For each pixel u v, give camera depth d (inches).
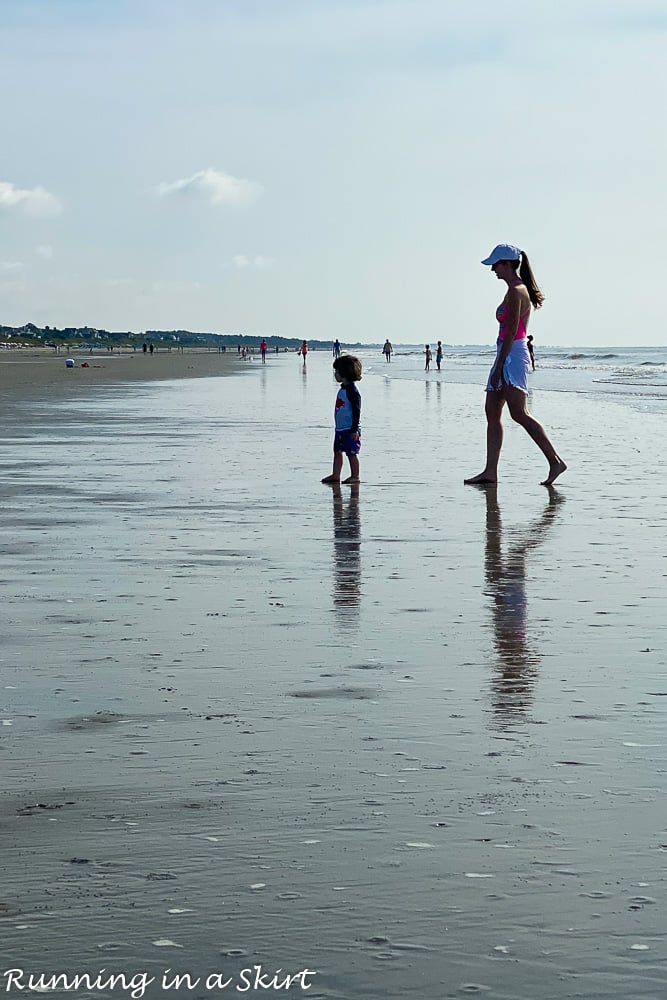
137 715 175.8
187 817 134.8
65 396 1384.1
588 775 148.5
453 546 342.3
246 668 203.8
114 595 269.3
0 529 374.0
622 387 1727.4
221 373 2630.4
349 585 281.6
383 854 123.7
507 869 119.8
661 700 182.9
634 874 118.6
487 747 160.1
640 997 95.7
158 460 606.2
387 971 99.7
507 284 497.7
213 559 319.3
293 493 472.7
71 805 138.8
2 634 230.2
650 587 277.9
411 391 1615.4
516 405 500.4
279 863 121.6
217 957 102.3
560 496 465.4
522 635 228.4
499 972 99.5
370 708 179.2
